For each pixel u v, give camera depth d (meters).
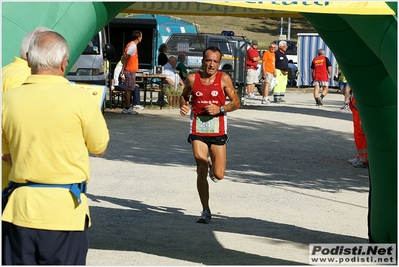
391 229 9.46
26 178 6.17
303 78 49.53
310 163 17.94
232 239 10.34
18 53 7.59
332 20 8.93
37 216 6.14
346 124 27.47
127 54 27.81
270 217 11.96
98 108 6.40
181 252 9.50
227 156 18.66
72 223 6.23
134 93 29.78
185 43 40.81
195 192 14.03
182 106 11.45
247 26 89.75
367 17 7.90
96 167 16.53
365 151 17.39
